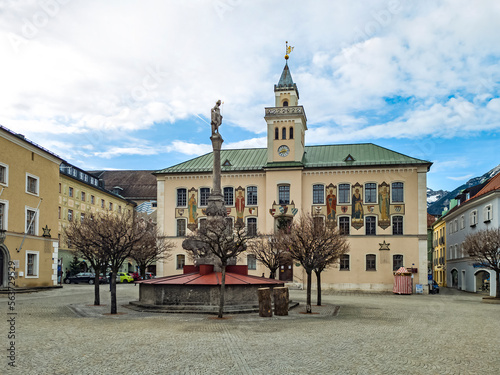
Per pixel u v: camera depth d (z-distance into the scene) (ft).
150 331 63.21
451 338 60.85
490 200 185.68
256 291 94.94
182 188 211.00
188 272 107.14
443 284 278.26
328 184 200.13
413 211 192.34
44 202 165.07
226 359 45.24
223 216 107.65
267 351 49.32
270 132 206.39
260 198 204.95
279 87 213.05
